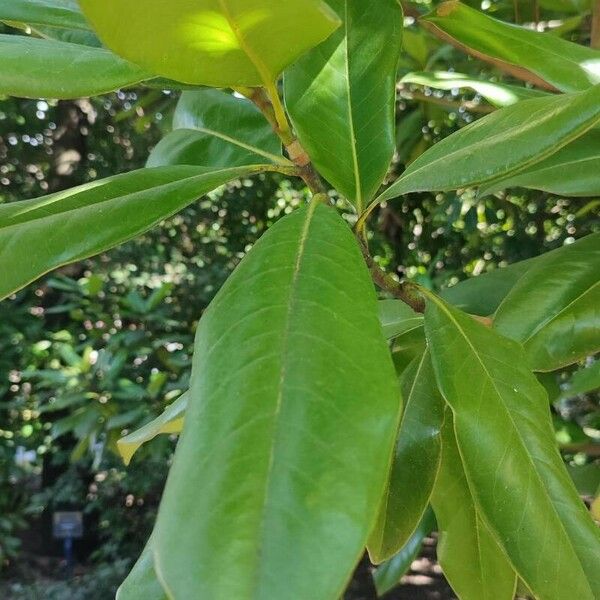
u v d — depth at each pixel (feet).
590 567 0.90
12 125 6.34
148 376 4.56
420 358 1.34
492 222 4.95
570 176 1.47
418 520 1.20
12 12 1.20
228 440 0.58
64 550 6.16
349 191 1.13
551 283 1.31
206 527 0.53
